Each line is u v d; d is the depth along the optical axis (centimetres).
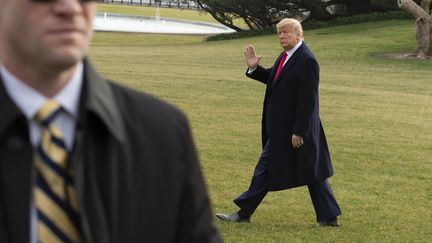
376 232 747
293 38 721
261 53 3397
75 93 209
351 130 1415
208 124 1430
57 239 200
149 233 219
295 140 718
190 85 2055
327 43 3722
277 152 731
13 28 198
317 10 4975
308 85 714
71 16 196
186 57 3142
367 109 1714
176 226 229
